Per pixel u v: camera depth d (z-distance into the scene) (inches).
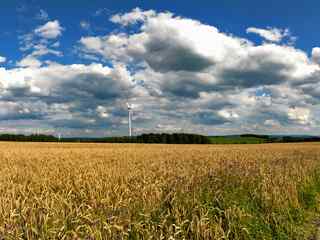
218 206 395.2
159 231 302.8
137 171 628.1
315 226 408.8
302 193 531.8
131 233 300.7
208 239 309.7
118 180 527.5
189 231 319.6
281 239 361.1
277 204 432.1
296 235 373.4
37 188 452.8
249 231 350.9
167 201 381.1
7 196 383.9
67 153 1304.1
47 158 1021.8
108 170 641.0
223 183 516.1
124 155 1177.4
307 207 491.2
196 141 4330.7
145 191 410.0
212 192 438.6
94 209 335.0
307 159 998.4
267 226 375.9
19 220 299.3
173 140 4293.8
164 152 1422.2
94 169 669.3
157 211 349.7
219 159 1013.8
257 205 448.8
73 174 590.2
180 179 531.8
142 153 1326.3
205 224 317.1
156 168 723.4
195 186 464.8
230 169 705.0
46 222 289.4
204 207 365.1
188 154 1263.5
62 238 267.6
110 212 329.1
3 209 324.5
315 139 4559.5
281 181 538.0
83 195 400.2
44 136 4153.5
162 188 454.6
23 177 578.9
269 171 656.4
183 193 412.5
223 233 319.3
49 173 619.8
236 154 1293.1
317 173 742.5
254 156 1172.5
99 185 435.2
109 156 1119.0
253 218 385.1
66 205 340.2
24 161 917.2
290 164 823.1
